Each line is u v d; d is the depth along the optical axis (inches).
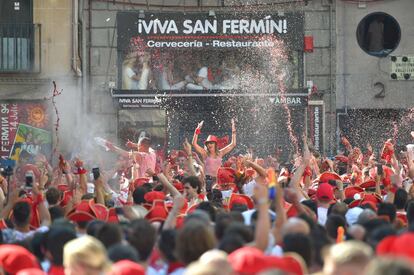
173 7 3075.8
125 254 791.7
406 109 3095.5
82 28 2967.5
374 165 1876.2
